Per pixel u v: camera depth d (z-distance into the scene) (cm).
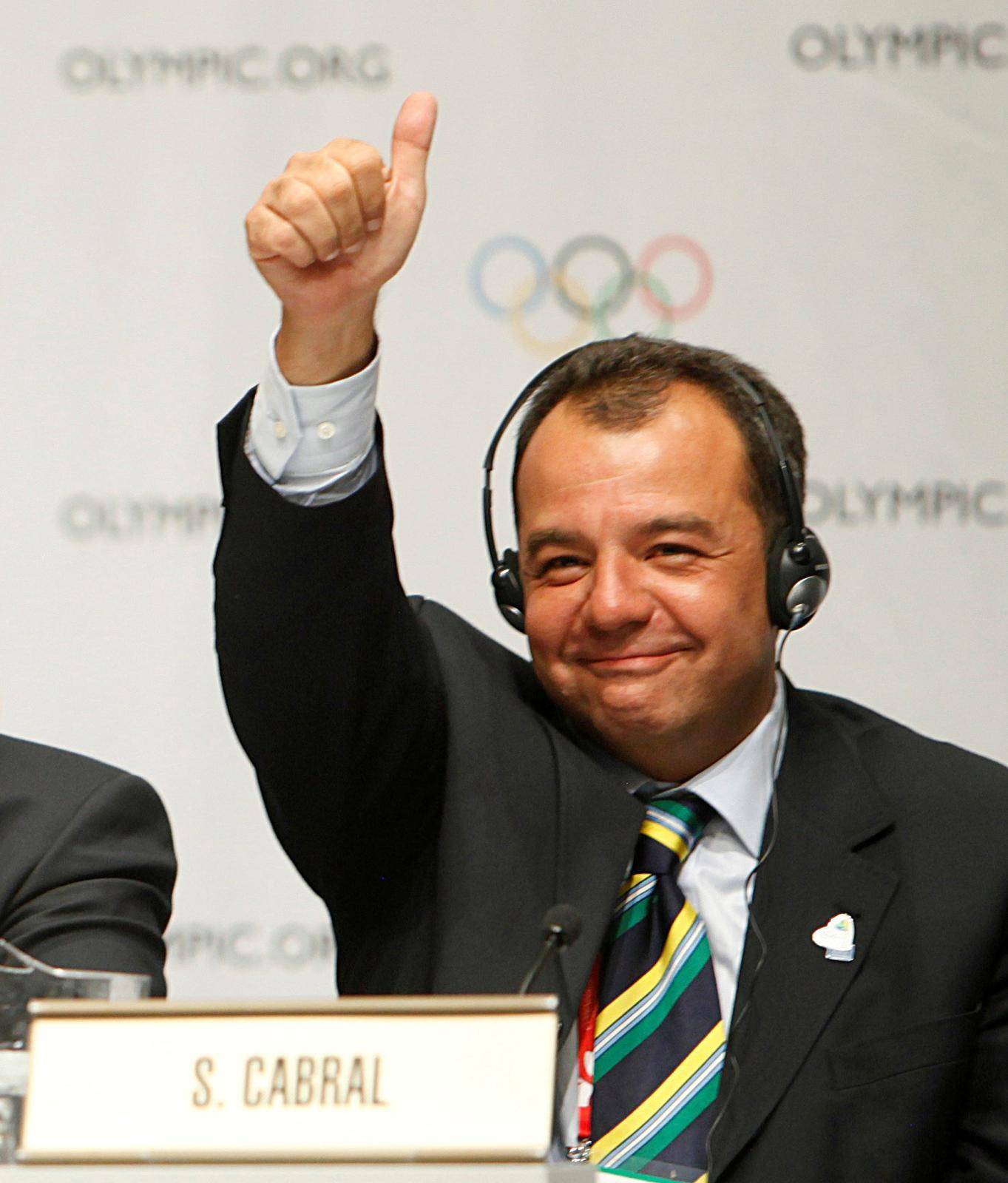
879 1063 640
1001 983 671
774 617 698
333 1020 418
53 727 1062
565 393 711
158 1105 417
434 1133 409
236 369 1092
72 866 695
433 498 1073
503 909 663
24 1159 416
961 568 1047
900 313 1070
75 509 1080
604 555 670
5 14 1123
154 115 1113
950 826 699
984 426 1059
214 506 1081
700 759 698
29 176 1109
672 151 1092
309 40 1115
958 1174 653
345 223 569
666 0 1103
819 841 691
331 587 637
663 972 662
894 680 1039
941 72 1089
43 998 467
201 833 1054
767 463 698
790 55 1095
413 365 1082
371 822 700
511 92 1102
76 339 1095
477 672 737
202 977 1042
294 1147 411
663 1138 626
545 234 1090
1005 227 1074
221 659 655
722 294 1079
